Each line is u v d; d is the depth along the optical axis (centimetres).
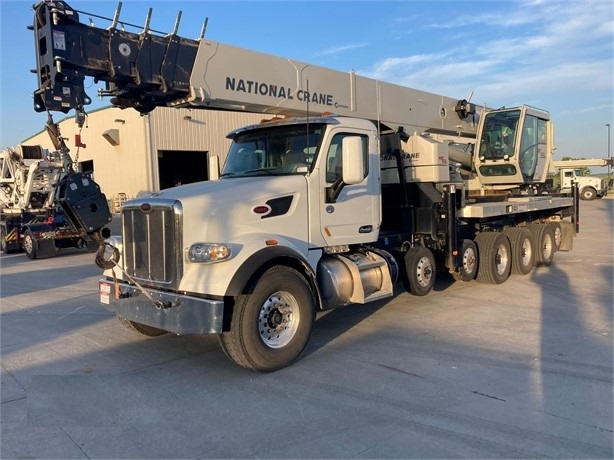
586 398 455
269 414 434
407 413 430
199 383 508
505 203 1027
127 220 577
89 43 555
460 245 923
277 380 513
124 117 2788
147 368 554
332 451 370
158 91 620
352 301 644
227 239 536
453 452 366
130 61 579
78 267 1410
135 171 2758
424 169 870
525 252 1101
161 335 684
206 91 635
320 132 635
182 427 413
